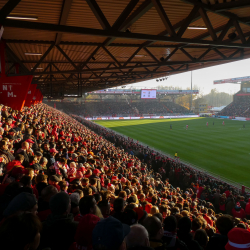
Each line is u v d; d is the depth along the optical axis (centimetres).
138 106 9081
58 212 251
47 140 931
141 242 214
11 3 396
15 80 909
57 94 2484
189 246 301
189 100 12325
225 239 298
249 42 703
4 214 223
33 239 161
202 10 587
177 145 3222
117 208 331
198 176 1803
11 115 1034
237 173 2020
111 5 591
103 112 8162
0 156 497
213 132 4362
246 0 512
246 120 6731
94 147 1592
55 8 588
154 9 638
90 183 581
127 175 1179
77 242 218
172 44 985
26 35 793
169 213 574
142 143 3403
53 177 454
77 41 901
